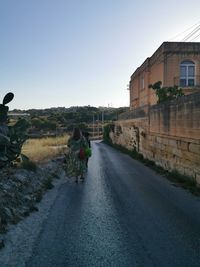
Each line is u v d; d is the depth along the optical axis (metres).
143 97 39.75
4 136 7.99
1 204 7.49
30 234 6.63
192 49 30.91
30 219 7.64
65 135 49.69
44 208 8.77
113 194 10.79
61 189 11.65
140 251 5.83
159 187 12.30
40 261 5.35
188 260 5.45
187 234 6.76
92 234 6.71
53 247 5.97
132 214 8.27
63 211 8.49
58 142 35.34
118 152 34.09
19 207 8.24
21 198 8.92
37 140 36.97
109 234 6.72
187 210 8.73
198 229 7.09
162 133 18.31
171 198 10.27
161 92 22.16
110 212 8.45
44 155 20.12
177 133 15.12
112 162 22.34
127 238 6.50
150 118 22.05
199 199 10.13
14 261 5.33
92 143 59.31
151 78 36.44
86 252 5.76
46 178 13.00
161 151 18.53
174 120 15.67
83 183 12.99
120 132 41.94
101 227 7.18
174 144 15.64
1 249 5.78
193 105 12.70
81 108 128.38
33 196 9.77
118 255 5.64
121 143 40.91
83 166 13.30
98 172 16.53
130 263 5.31
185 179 13.38
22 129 9.18
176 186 12.53
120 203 9.48
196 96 12.34
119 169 18.12
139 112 27.31
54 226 7.21
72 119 98.56
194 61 30.95
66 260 5.40
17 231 6.70
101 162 22.14
